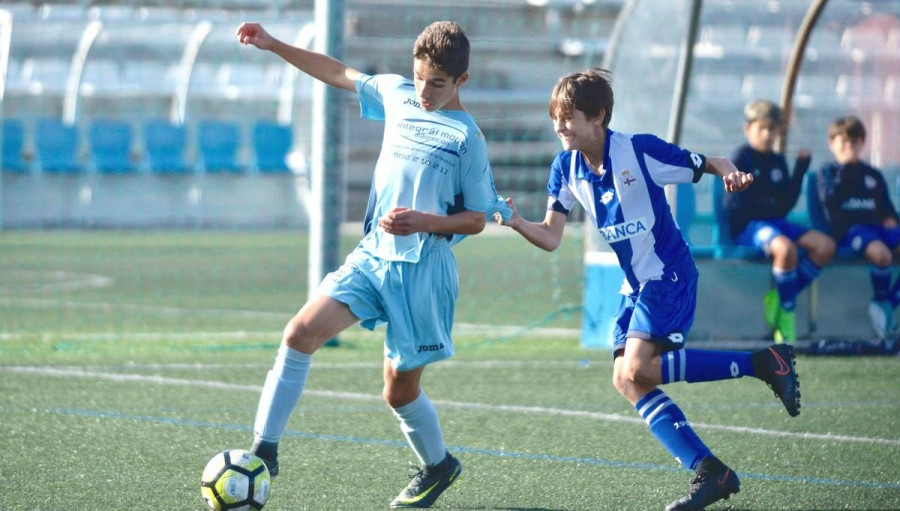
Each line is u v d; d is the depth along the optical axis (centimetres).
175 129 7400
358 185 7669
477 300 3938
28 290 4094
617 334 1329
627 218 1284
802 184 2759
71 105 7350
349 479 1408
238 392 2075
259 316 3409
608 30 7381
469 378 2295
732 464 1516
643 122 2758
